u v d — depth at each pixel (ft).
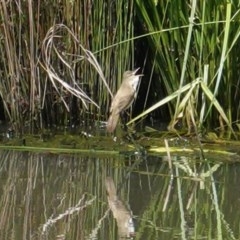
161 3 28.55
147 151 26.23
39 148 26.50
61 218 19.13
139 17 29.40
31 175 23.47
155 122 30.30
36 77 29.37
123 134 28.37
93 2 29.35
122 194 21.36
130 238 17.52
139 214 19.52
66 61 29.55
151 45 29.53
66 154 25.98
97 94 30.19
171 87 29.58
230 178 23.00
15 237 17.66
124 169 24.12
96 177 23.27
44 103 29.84
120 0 29.04
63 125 30.22
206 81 27.32
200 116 27.94
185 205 20.33
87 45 29.63
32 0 28.81
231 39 27.71
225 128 28.45
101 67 29.86
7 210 19.85
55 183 22.54
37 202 20.61
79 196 21.25
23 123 29.48
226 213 19.62
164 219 19.10
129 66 30.04
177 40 28.60
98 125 30.09
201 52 26.81
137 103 30.81
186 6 28.09
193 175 23.39
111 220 18.93
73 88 29.04
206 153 25.89
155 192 21.59
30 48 28.96
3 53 29.17
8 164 24.67
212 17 27.76
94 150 26.23
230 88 28.35
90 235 17.80
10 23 28.86
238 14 27.09
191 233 17.93
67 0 29.12
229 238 17.60
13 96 29.17
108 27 29.60
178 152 26.11
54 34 28.86
